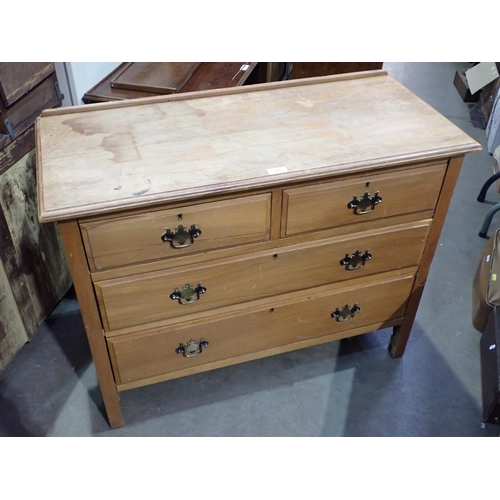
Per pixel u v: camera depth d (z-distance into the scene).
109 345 1.60
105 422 1.85
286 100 1.76
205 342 1.71
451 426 1.86
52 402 1.91
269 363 2.07
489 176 3.16
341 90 1.83
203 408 1.90
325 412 1.90
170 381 1.99
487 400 1.87
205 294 1.59
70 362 2.05
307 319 1.81
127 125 1.61
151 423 1.85
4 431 1.81
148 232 1.40
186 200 1.38
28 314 1.99
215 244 1.49
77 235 1.35
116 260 1.42
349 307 1.84
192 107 1.71
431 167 1.57
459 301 2.36
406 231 1.69
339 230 1.61
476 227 2.77
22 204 1.84
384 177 1.54
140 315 1.56
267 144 1.53
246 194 1.43
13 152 1.73
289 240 1.57
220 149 1.51
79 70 2.12
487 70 3.74
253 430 1.84
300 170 1.42
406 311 1.94
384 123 1.64
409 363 2.08
